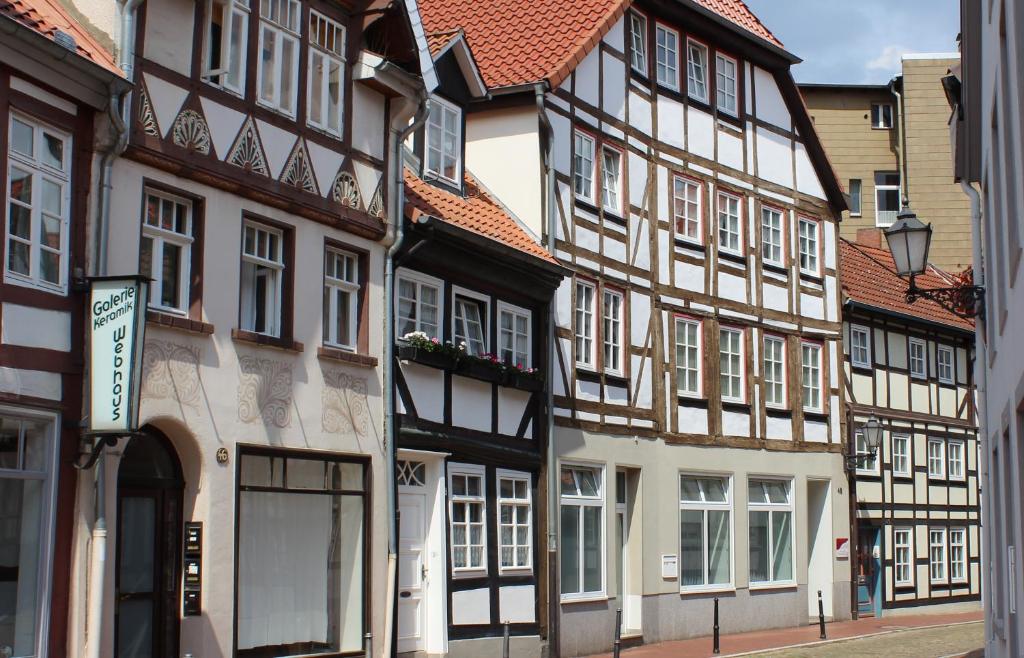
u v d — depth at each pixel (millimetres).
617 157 24406
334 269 17172
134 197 13797
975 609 37031
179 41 14500
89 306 12781
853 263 35656
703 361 26328
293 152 16172
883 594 32844
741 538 26844
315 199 16469
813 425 29453
